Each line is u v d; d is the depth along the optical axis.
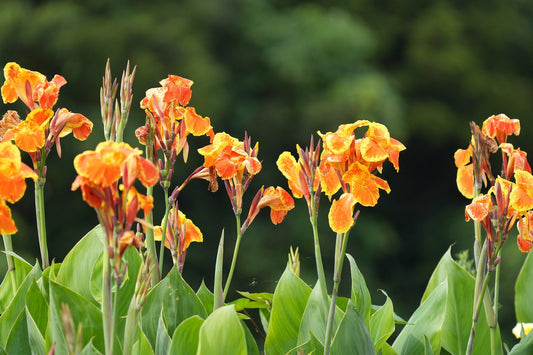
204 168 2.12
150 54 9.86
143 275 1.54
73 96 10.16
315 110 10.44
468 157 2.19
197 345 1.81
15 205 9.88
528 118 13.07
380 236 11.04
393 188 13.61
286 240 9.90
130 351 1.54
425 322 2.14
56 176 9.71
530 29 14.29
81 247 2.18
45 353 1.87
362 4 13.40
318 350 1.86
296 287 2.16
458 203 13.71
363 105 10.35
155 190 9.46
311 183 1.79
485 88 12.84
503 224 1.78
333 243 10.02
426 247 13.00
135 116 9.59
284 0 12.99
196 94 9.82
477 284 1.93
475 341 2.34
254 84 11.02
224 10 10.92
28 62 10.38
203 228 10.17
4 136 1.96
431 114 12.49
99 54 9.84
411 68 12.93
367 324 2.12
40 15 10.18
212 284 9.84
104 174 1.39
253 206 2.06
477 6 13.89
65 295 1.78
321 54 11.11
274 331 2.14
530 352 2.00
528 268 2.78
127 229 1.44
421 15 13.54
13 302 2.08
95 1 10.41
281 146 10.71
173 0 10.98
